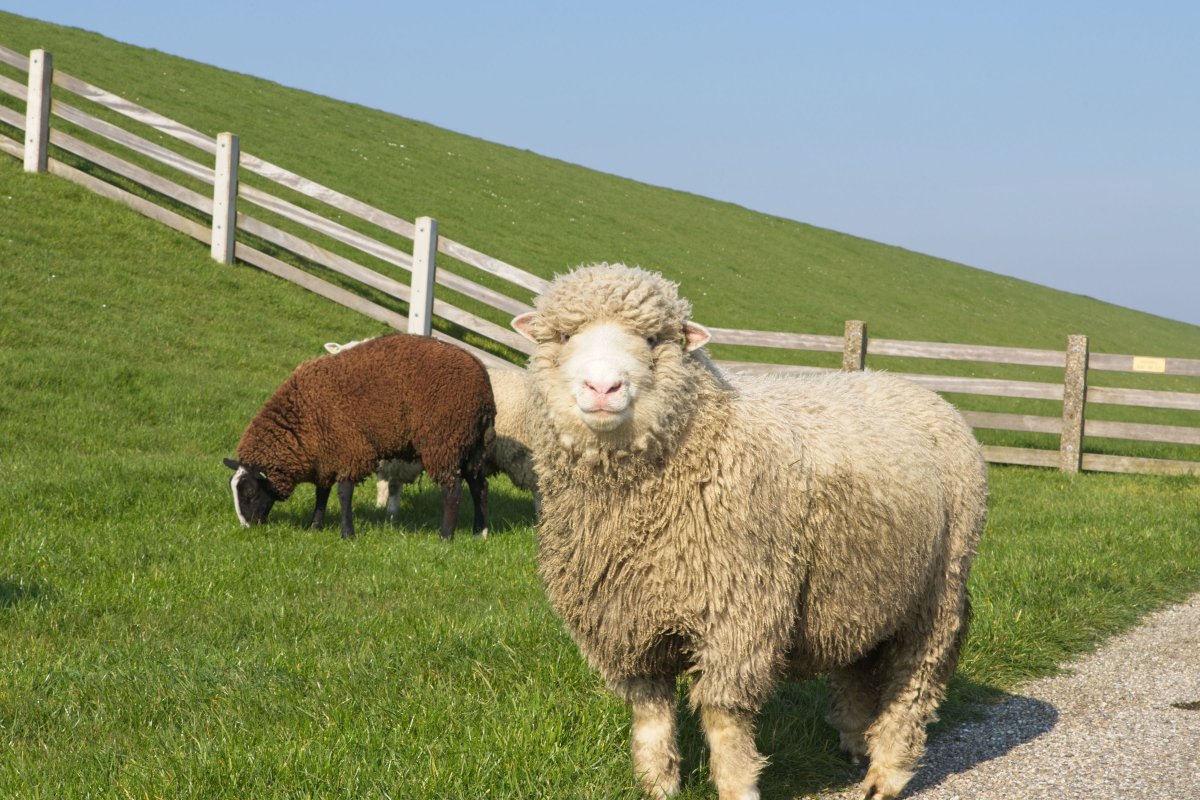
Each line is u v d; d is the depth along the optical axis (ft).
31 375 40.96
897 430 14.70
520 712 14.92
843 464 13.42
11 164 63.00
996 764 15.93
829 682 16.21
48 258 53.93
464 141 137.90
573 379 12.04
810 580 13.34
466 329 63.67
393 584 24.54
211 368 48.37
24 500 28.37
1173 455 63.62
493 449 33.47
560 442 12.51
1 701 16.02
